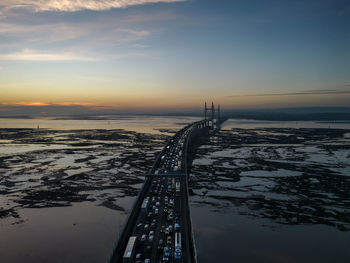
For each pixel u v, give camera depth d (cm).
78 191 11025
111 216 8519
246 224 8056
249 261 6109
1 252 6488
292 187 11831
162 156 15038
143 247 5066
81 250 6550
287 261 6141
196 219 8388
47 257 6269
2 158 18425
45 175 13625
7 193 10781
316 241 7031
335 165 16338
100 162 17062
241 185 12125
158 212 6775
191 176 13688
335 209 9244
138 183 12225
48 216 8531
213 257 6253
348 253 6444
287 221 8281
